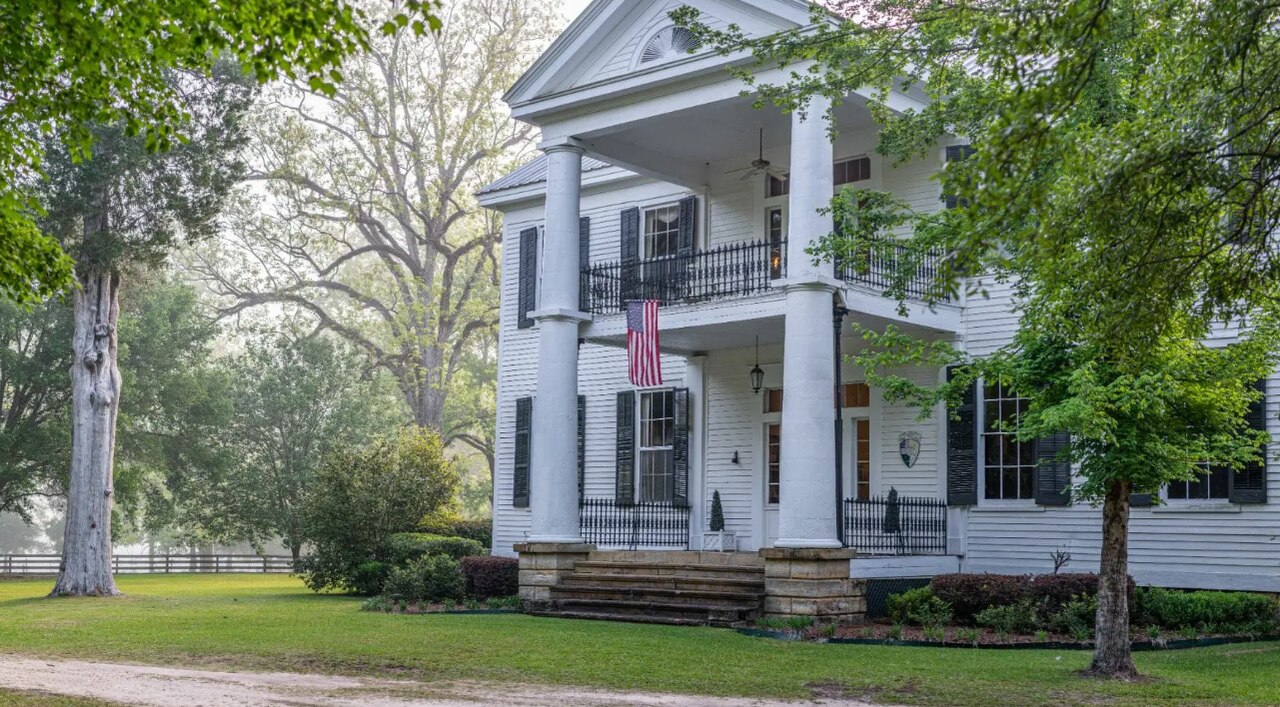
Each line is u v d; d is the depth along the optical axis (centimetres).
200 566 4850
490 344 5931
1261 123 961
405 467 2838
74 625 1861
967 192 815
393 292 5403
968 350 2053
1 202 1176
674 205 2428
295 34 869
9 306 4225
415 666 1346
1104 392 1238
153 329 4594
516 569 2205
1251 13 976
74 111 1096
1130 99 1291
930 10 1316
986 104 1065
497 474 2714
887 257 1602
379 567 2578
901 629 1645
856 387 2186
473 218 4966
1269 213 1014
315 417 4675
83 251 2773
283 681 1238
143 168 2784
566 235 2092
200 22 929
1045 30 880
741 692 1170
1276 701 1098
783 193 2242
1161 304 998
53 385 4219
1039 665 1345
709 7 1931
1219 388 1297
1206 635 1614
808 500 1750
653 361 1923
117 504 4566
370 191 4488
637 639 1568
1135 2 1255
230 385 4797
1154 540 1858
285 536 4612
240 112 2906
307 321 5269
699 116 2020
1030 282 1451
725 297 2019
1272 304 1186
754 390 2234
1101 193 928
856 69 1418
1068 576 1700
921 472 2089
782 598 1741
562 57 2073
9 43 1030
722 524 2275
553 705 1077
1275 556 1742
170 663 1402
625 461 2448
